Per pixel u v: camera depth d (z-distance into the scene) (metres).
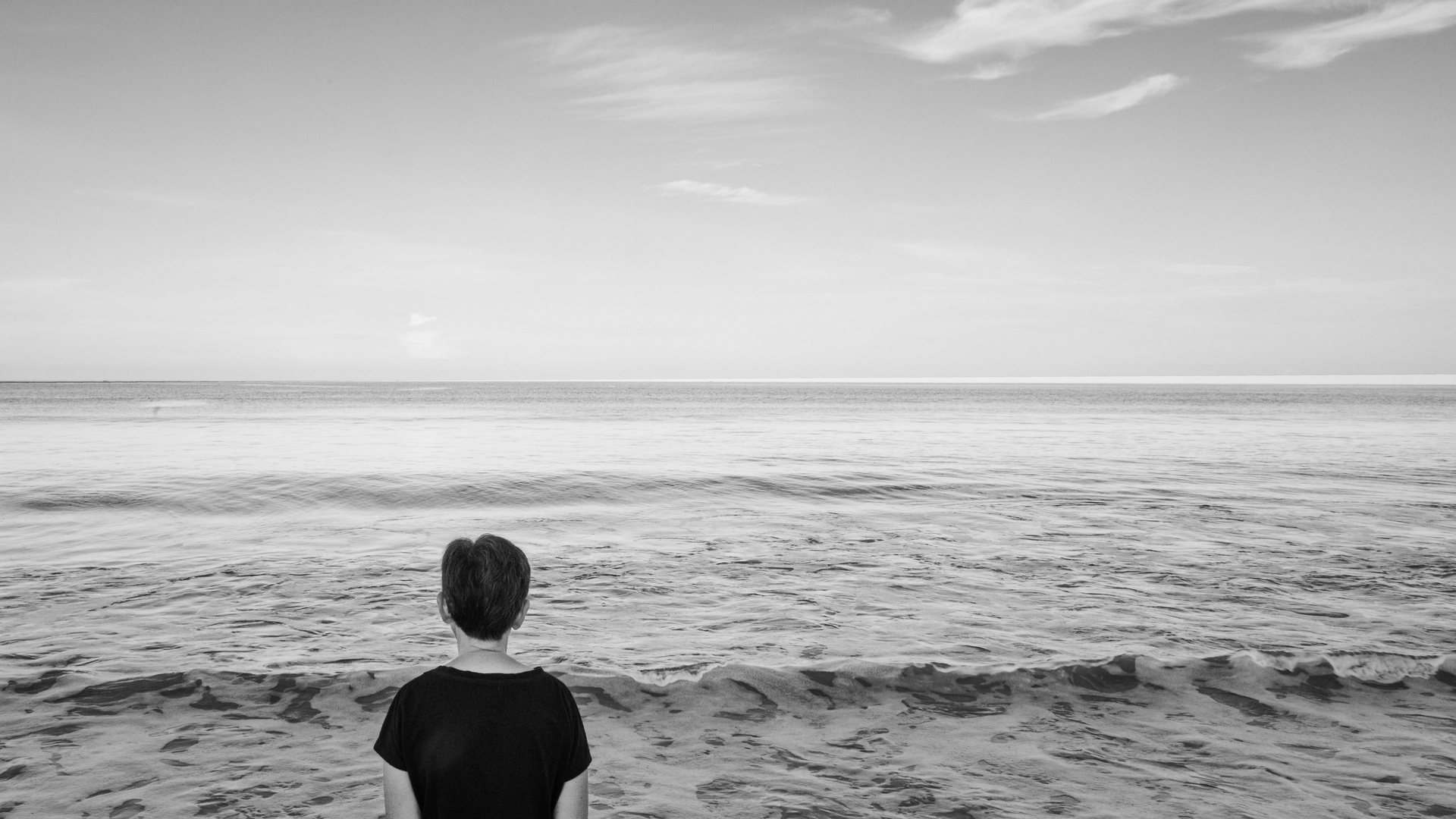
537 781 2.02
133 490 17.55
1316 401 121.44
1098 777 4.65
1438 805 4.34
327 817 4.09
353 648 7.03
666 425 50.53
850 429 46.75
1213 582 9.76
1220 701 5.84
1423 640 7.41
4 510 15.50
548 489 18.75
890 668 6.26
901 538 12.87
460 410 81.12
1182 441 36.28
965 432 43.38
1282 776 4.70
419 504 16.95
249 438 35.88
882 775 4.65
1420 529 13.72
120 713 5.38
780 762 4.80
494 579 2.13
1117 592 9.30
